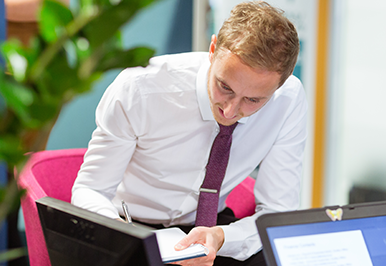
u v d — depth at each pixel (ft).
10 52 1.33
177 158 4.80
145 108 4.51
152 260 2.08
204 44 9.15
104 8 1.28
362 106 9.77
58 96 1.29
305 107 5.20
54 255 2.58
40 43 1.33
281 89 4.95
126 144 4.59
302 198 10.32
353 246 2.62
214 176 4.62
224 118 4.06
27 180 4.19
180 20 9.02
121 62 1.38
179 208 5.02
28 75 1.29
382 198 9.64
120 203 5.11
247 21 3.63
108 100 4.57
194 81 4.61
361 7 9.48
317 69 9.82
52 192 5.11
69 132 8.10
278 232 2.56
